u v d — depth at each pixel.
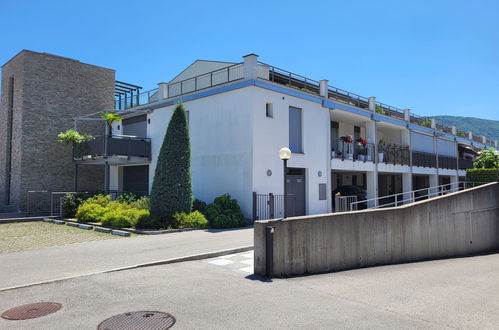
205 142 17.56
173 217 13.27
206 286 6.42
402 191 27.53
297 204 17.25
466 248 12.60
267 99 16.22
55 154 22.23
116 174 23.62
